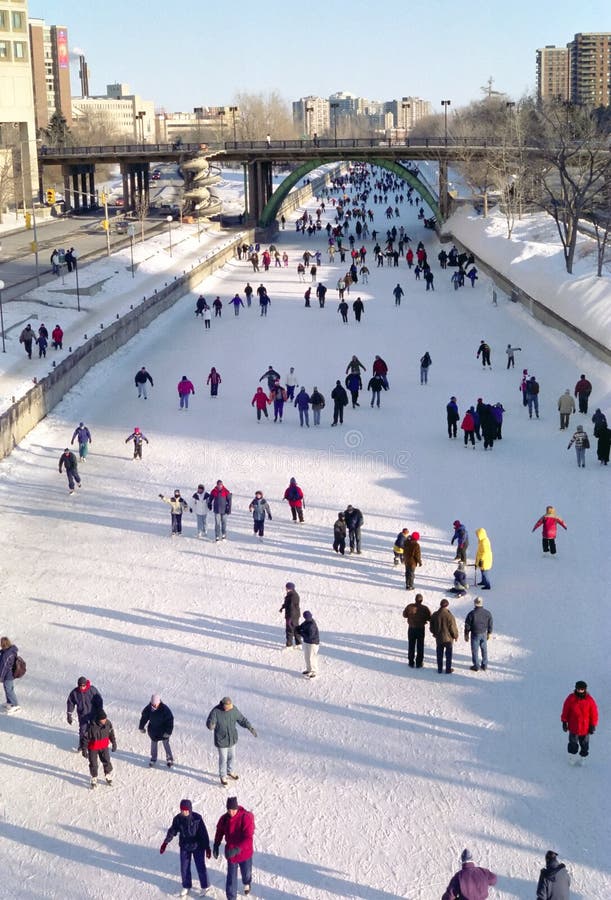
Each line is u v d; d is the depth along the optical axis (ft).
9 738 68.13
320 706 71.26
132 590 90.07
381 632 82.02
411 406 150.92
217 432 138.62
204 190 381.81
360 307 211.41
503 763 64.23
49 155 408.26
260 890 53.47
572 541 98.53
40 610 86.33
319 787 62.18
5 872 55.47
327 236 383.45
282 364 176.45
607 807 59.77
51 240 323.98
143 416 147.13
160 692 73.20
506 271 240.12
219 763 62.54
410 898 52.70
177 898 53.47
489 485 115.14
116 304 216.74
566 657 77.05
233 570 94.27
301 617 84.38
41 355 168.04
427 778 62.90
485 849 56.34
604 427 120.06
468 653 78.89
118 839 58.08
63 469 123.75
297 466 123.54
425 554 96.84
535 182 297.53
